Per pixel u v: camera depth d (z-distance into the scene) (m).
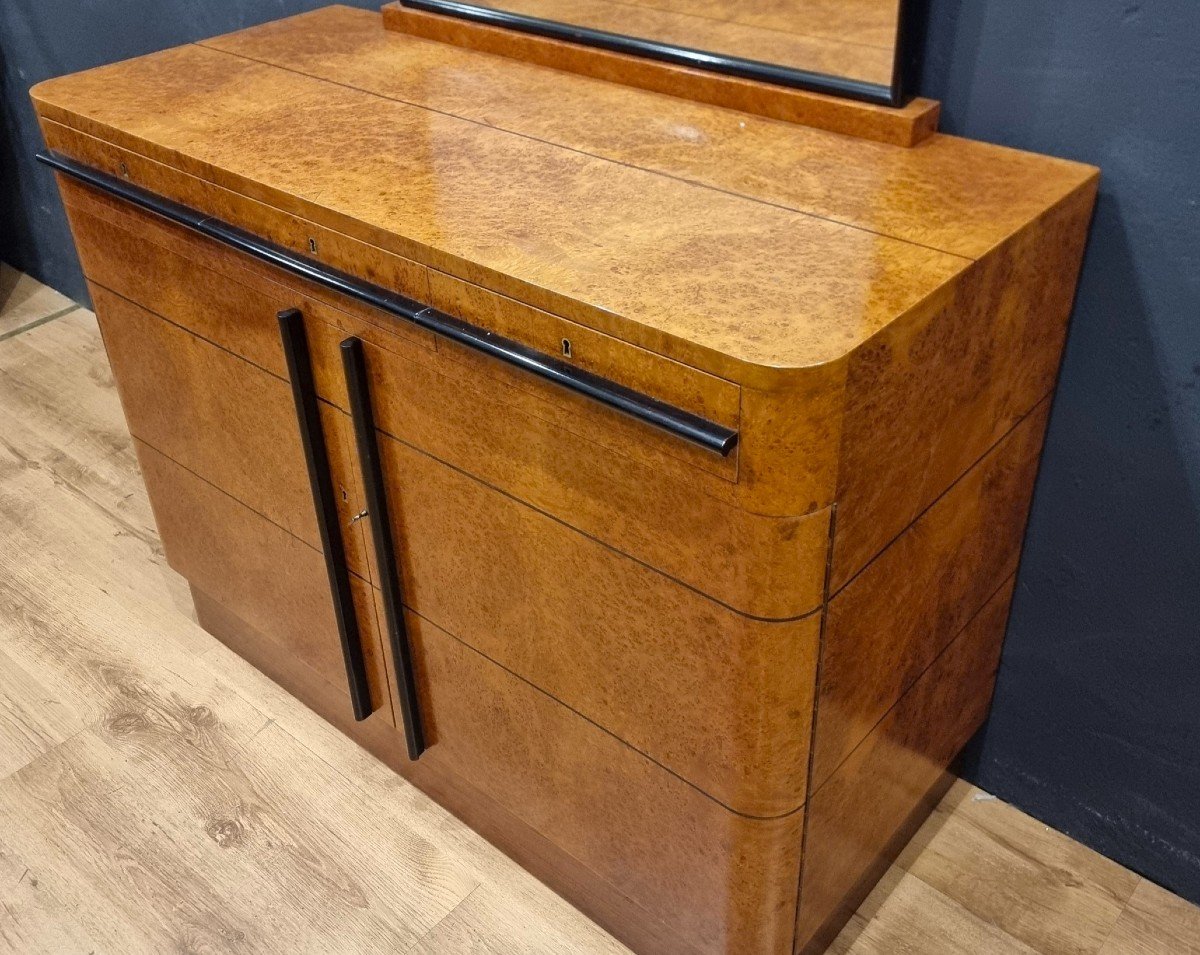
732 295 1.01
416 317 1.15
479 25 1.62
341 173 1.27
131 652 2.00
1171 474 1.35
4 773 1.78
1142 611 1.46
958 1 1.26
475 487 1.26
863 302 1.00
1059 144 1.27
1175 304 1.26
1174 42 1.15
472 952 1.54
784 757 1.15
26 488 2.39
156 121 1.42
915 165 1.25
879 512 1.09
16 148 2.87
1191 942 1.53
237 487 1.65
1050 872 1.63
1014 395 1.28
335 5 1.87
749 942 1.32
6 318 2.99
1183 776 1.52
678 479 1.04
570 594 1.23
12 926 1.57
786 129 1.35
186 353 1.57
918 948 1.53
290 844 1.68
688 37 1.41
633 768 1.30
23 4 2.56
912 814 1.61
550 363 1.07
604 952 1.54
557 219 1.16
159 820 1.71
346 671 1.70
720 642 1.10
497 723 1.46
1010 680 1.63
